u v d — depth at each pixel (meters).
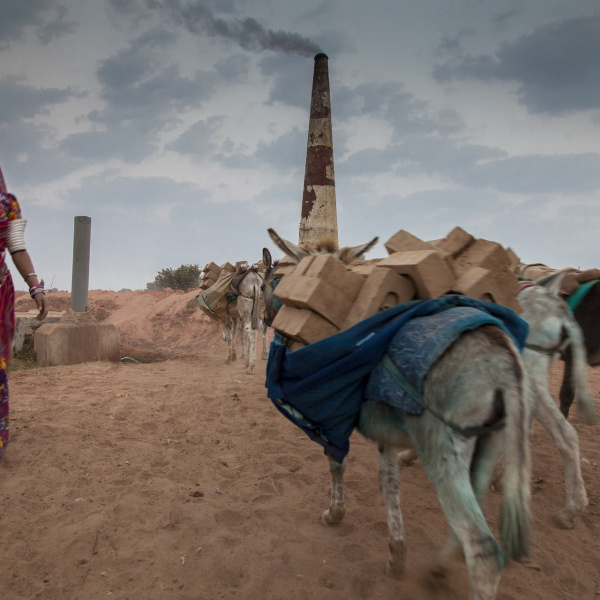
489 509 4.30
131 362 12.88
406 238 3.34
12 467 4.81
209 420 6.73
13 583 3.16
